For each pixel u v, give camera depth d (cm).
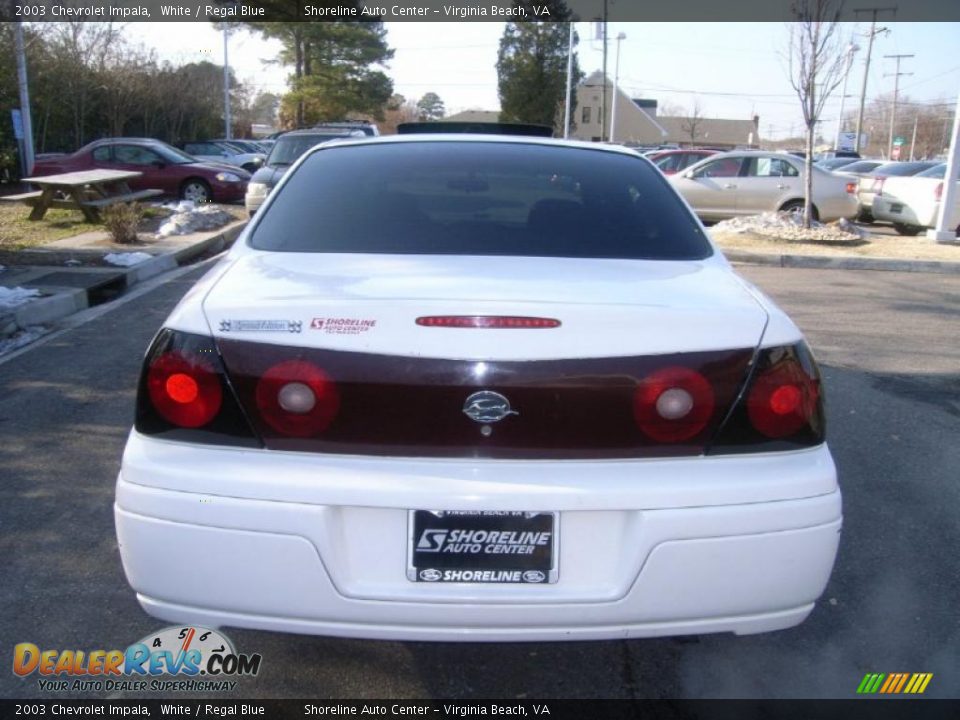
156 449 222
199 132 3569
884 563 345
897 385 581
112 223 1127
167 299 828
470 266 257
